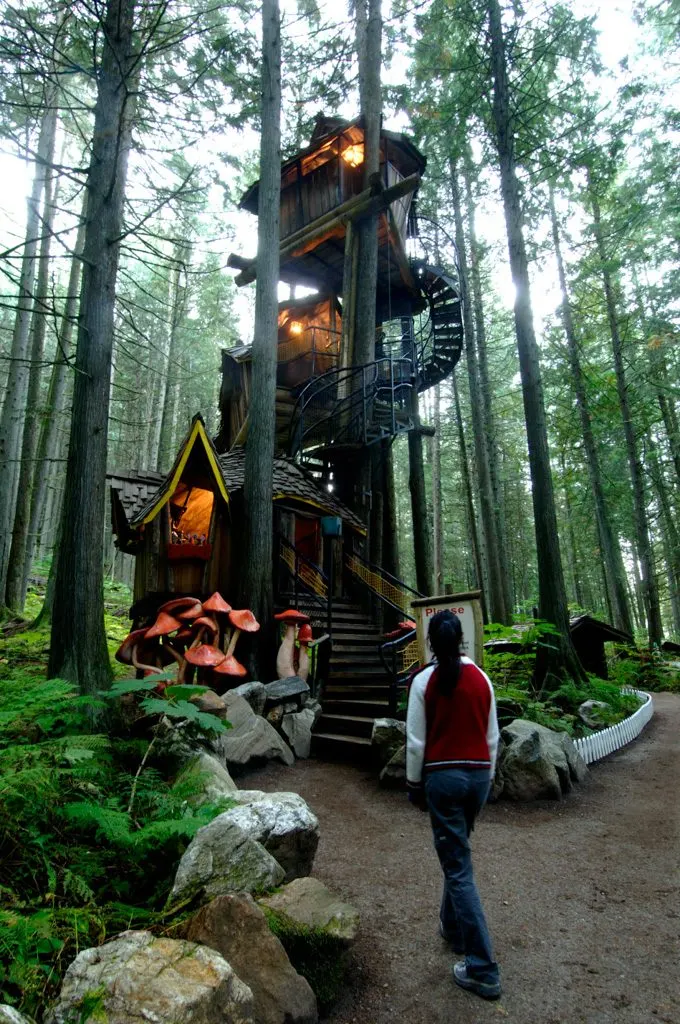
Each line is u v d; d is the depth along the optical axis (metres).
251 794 3.90
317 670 8.55
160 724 5.00
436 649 3.23
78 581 5.78
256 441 8.98
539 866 4.44
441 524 25.05
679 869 4.33
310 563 9.72
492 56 11.77
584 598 38.69
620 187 19.78
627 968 3.10
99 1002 2.04
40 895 2.93
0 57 7.03
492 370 29.19
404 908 3.74
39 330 15.51
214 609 7.27
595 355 26.38
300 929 2.85
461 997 2.85
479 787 3.05
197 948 2.36
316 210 15.67
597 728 8.35
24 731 4.50
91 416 6.20
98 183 6.59
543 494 10.25
